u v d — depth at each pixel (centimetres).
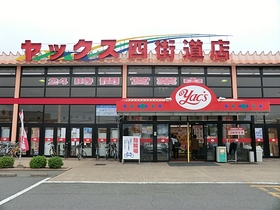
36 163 1206
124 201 678
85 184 895
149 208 616
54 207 624
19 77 1720
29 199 696
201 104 1383
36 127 1691
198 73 1720
